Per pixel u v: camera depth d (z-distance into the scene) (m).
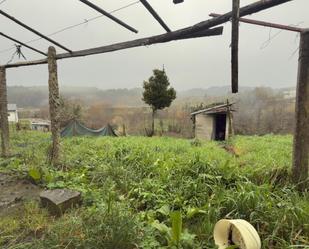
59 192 5.44
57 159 8.66
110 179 6.62
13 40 9.09
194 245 3.83
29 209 5.11
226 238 3.93
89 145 13.09
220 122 27.00
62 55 8.64
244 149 12.22
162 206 4.96
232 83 4.31
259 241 3.66
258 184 6.05
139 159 8.33
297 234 3.98
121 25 6.64
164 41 6.49
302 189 5.59
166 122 38.03
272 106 35.03
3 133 10.82
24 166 8.18
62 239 3.81
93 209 4.68
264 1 4.57
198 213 4.78
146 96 29.84
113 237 3.67
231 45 4.14
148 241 3.86
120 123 35.34
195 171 6.70
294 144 5.91
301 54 5.65
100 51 7.78
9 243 4.08
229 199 4.79
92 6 5.96
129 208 5.04
